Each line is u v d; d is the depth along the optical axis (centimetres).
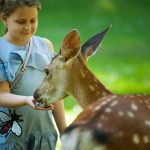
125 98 471
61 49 526
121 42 1791
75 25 1978
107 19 2084
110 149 439
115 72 1409
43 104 541
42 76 584
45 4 2223
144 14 2167
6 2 572
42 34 1828
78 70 525
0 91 573
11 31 577
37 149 587
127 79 1334
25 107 579
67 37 523
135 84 1292
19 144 582
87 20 2052
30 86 579
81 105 527
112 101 465
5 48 582
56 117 601
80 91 525
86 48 541
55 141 595
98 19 2080
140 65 1501
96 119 449
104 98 477
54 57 539
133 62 1539
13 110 580
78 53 523
